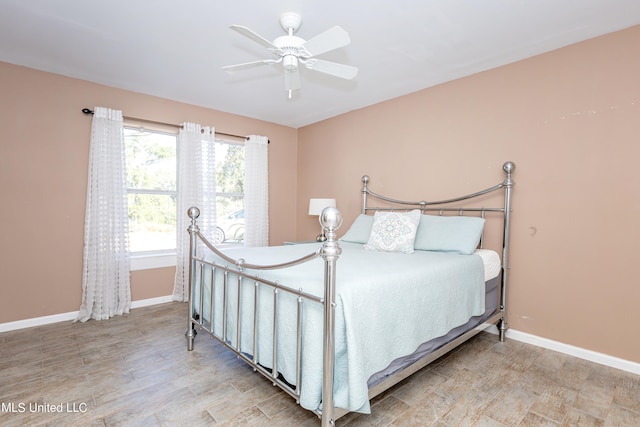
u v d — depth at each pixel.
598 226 2.20
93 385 1.87
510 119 2.61
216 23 2.09
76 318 2.96
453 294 2.00
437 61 2.59
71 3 1.89
